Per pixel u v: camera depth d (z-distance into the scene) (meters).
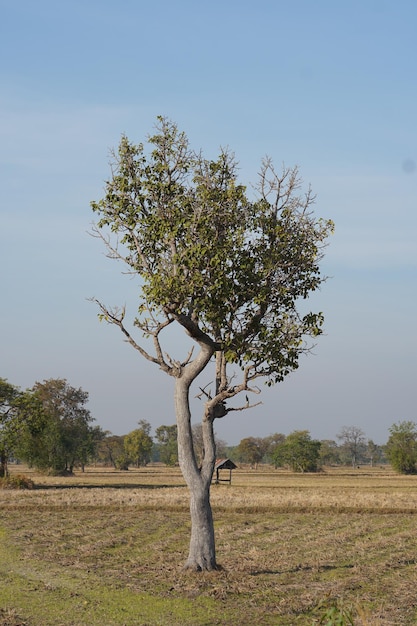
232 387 23.55
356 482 96.81
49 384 111.50
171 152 24.53
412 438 134.62
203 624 16.67
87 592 20.06
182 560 25.83
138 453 177.38
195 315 22.94
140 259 24.48
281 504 49.97
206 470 23.50
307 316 23.95
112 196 24.38
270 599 19.22
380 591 20.23
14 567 24.52
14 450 77.38
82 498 55.50
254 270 23.73
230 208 23.55
